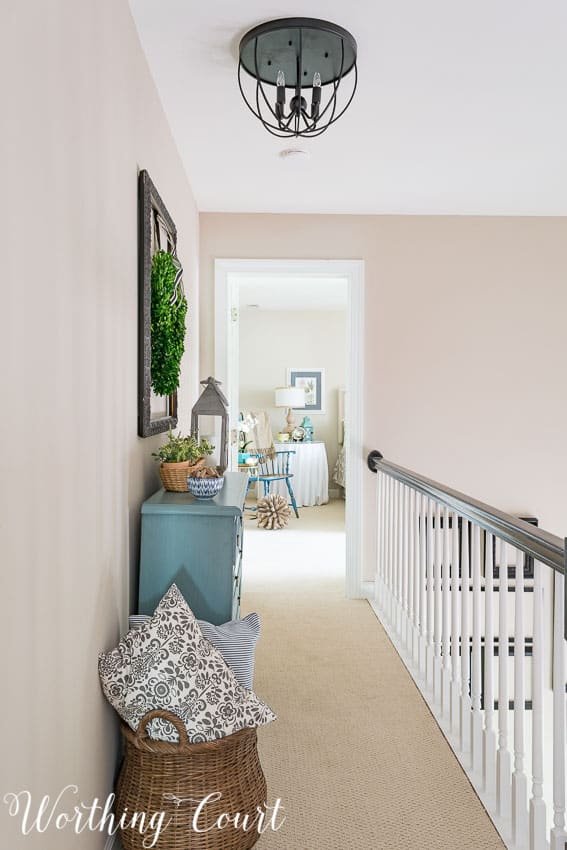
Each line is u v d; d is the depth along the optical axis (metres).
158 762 1.76
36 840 1.26
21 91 1.15
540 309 4.58
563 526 4.59
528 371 4.57
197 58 2.50
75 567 1.52
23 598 1.19
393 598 3.86
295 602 4.41
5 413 1.09
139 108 2.34
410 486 3.41
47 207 1.30
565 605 1.66
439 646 2.88
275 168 3.68
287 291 7.52
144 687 1.74
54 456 1.36
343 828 2.04
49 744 1.34
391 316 4.55
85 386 1.59
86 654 1.63
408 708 2.87
